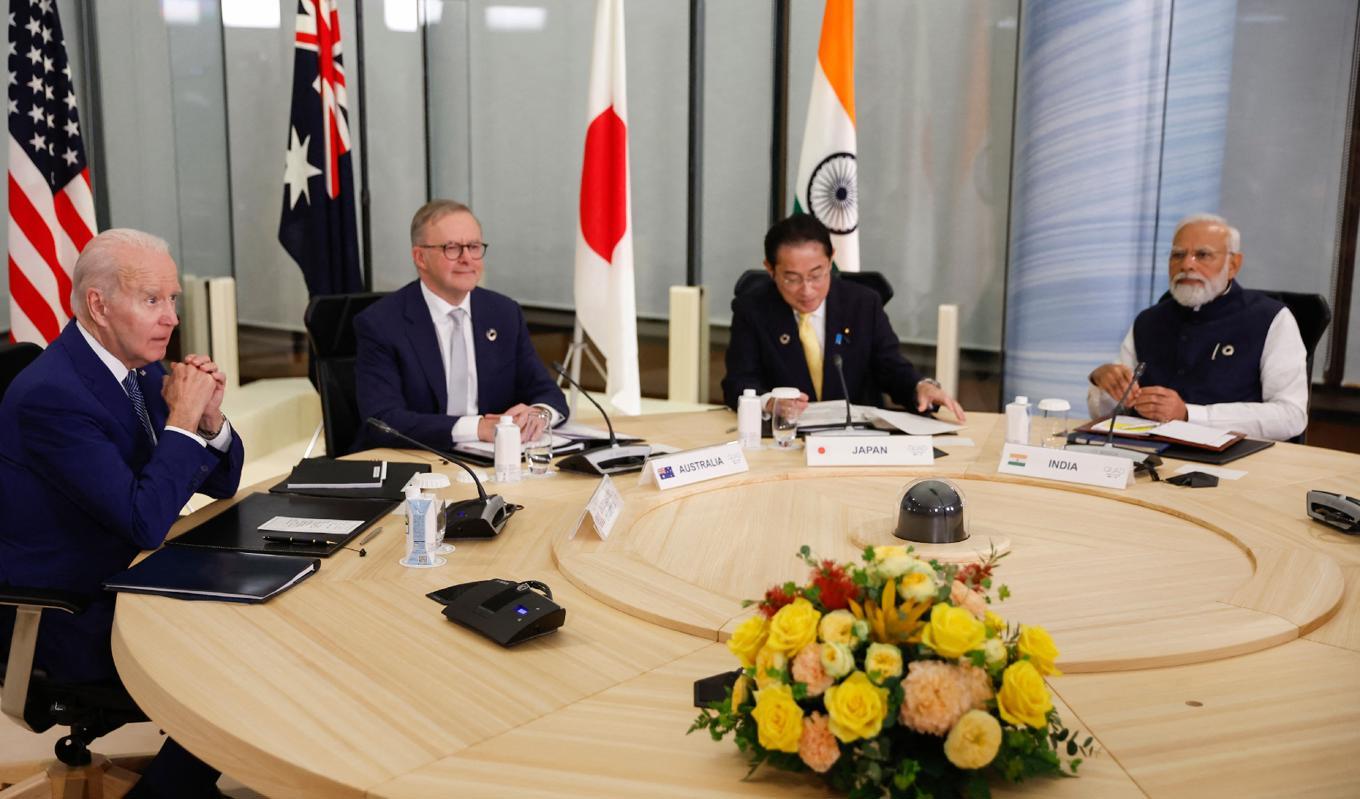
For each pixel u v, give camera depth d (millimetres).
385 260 7359
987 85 5953
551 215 7258
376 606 1820
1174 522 2299
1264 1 5293
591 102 5039
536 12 7031
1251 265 5555
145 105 6344
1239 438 2959
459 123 7289
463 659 1607
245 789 2535
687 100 6684
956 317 5887
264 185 6828
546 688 1511
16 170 5102
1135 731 1376
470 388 3309
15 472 2109
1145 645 1606
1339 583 1862
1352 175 5230
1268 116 5379
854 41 6059
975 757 1149
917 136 6195
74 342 2195
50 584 2113
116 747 2811
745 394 2934
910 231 6305
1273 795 1220
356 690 1503
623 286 5129
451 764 1303
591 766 1299
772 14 6328
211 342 6137
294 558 2008
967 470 2688
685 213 6824
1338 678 1533
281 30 6730
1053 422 3131
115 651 1696
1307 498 2268
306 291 6961
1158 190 4930
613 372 5191
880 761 1178
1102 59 4762
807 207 5207
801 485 2623
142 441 2262
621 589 1851
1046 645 1234
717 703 1320
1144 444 2895
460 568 2012
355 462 2629
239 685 1517
